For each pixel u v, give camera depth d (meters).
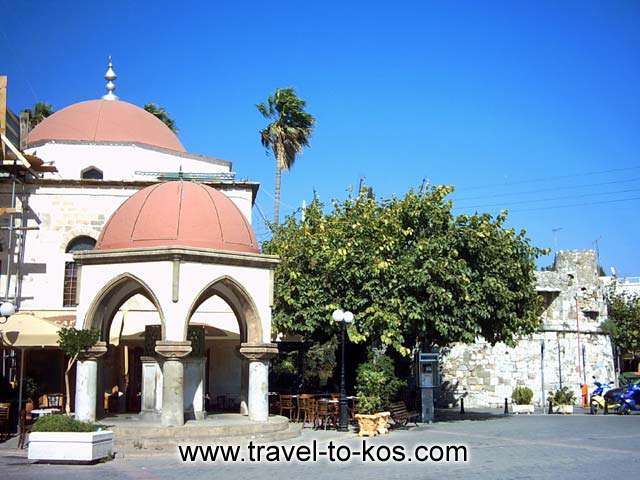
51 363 26.59
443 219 25.03
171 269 17.39
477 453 16.83
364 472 14.02
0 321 20.61
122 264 17.95
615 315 49.69
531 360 39.19
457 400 37.72
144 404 18.98
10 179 26.20
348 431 21.09
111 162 29.06
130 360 25.97
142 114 31.88
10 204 26.62
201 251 17.69
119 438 16.47
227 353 27.47
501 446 18.19
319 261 25.11
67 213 26.95
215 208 19.08
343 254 24.08
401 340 23.55
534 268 27.48
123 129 30.16
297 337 29.69
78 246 27.16
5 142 24.91
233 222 19.23
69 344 17.55
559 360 39.97
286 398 23.62
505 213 26.27
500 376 38.44
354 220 25.66
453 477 13.25
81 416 17.70
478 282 25.00
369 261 24.06
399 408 23.83
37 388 23.83
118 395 23.91
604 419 28.08
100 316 18.31
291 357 33.53
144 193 19.28
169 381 17.25
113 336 22.94
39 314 25.98
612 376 42.03
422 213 24.94
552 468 14.31
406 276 23.42
